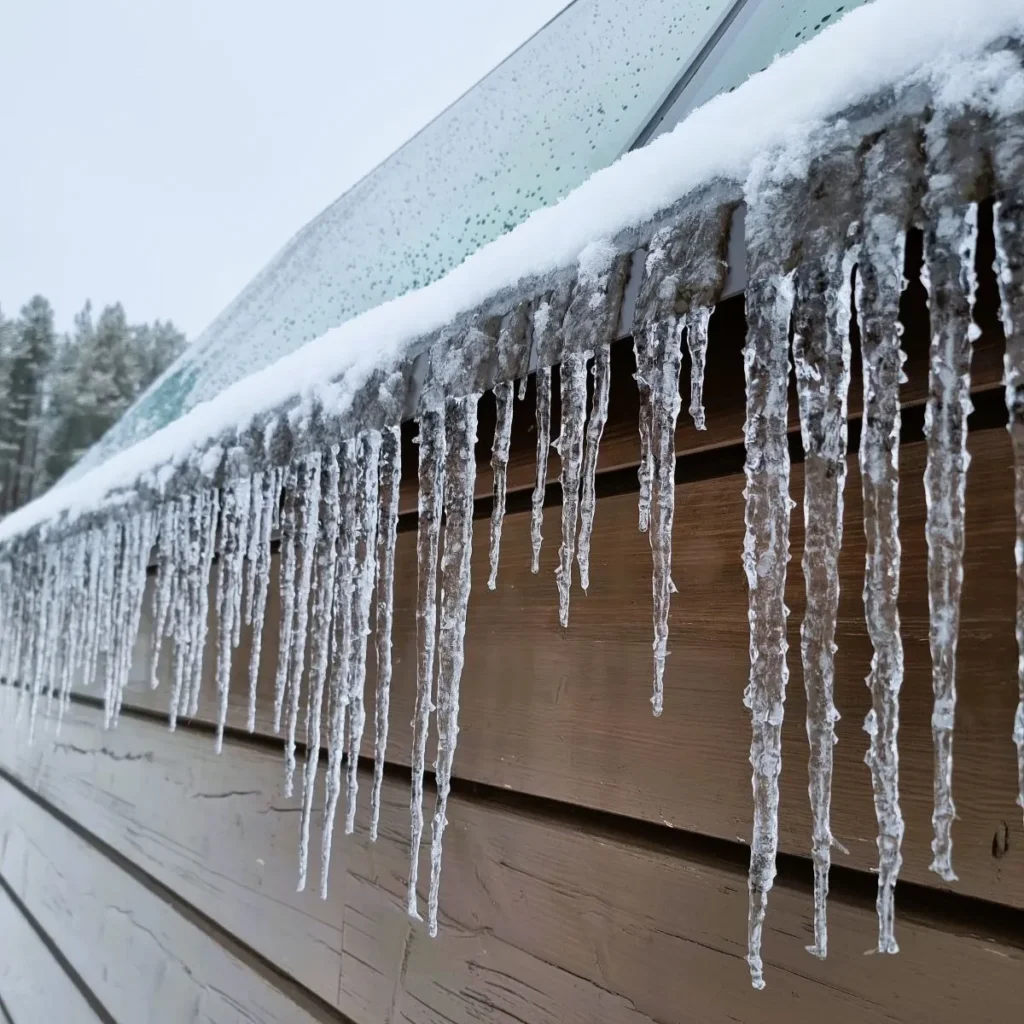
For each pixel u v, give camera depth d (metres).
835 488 0.47
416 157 1.61
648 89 0.93
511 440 0.85
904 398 0.53
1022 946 0.47
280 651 1.04
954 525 0.41
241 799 1.35
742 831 0.61
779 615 0.51
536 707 0.81
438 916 0.89
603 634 0.75
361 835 1.05
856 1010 0.53
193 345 2.76
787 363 0.50
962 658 0.50
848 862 0.54
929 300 0.41
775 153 0.47
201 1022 1.34
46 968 2.15
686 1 0.98
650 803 0.68
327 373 0.93
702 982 0.62
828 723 0.48
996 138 0.37
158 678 1.75
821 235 0.44
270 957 1.20
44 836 2.41
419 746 0.80
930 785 0.51
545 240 0.65
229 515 1.20
